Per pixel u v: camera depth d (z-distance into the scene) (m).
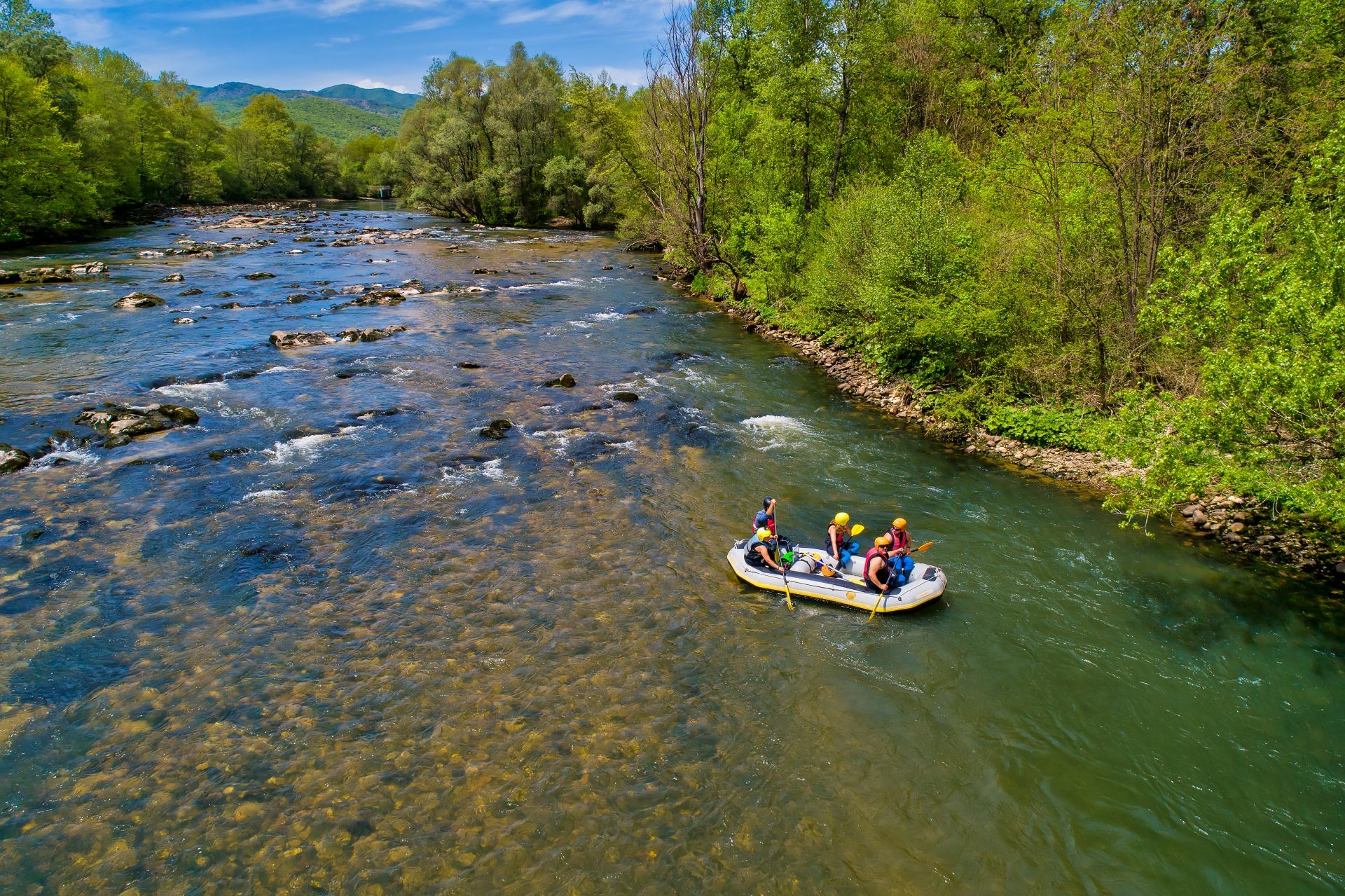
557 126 69.06
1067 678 9.13
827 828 6.96
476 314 27.84
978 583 11.13
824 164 30.75
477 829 6.77
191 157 77.81
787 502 13.67
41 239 44.41
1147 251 15.77
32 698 8.16
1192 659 9.43
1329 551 11.45
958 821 7.12
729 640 9.76
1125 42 14.40
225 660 8.91
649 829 6.84
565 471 14.54
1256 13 17.28
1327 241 9.94
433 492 13.41
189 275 33.34
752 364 22.52
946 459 15.69
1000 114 22.50
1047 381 17.25
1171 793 7.49
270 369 19.83
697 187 34.59
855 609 10.48
